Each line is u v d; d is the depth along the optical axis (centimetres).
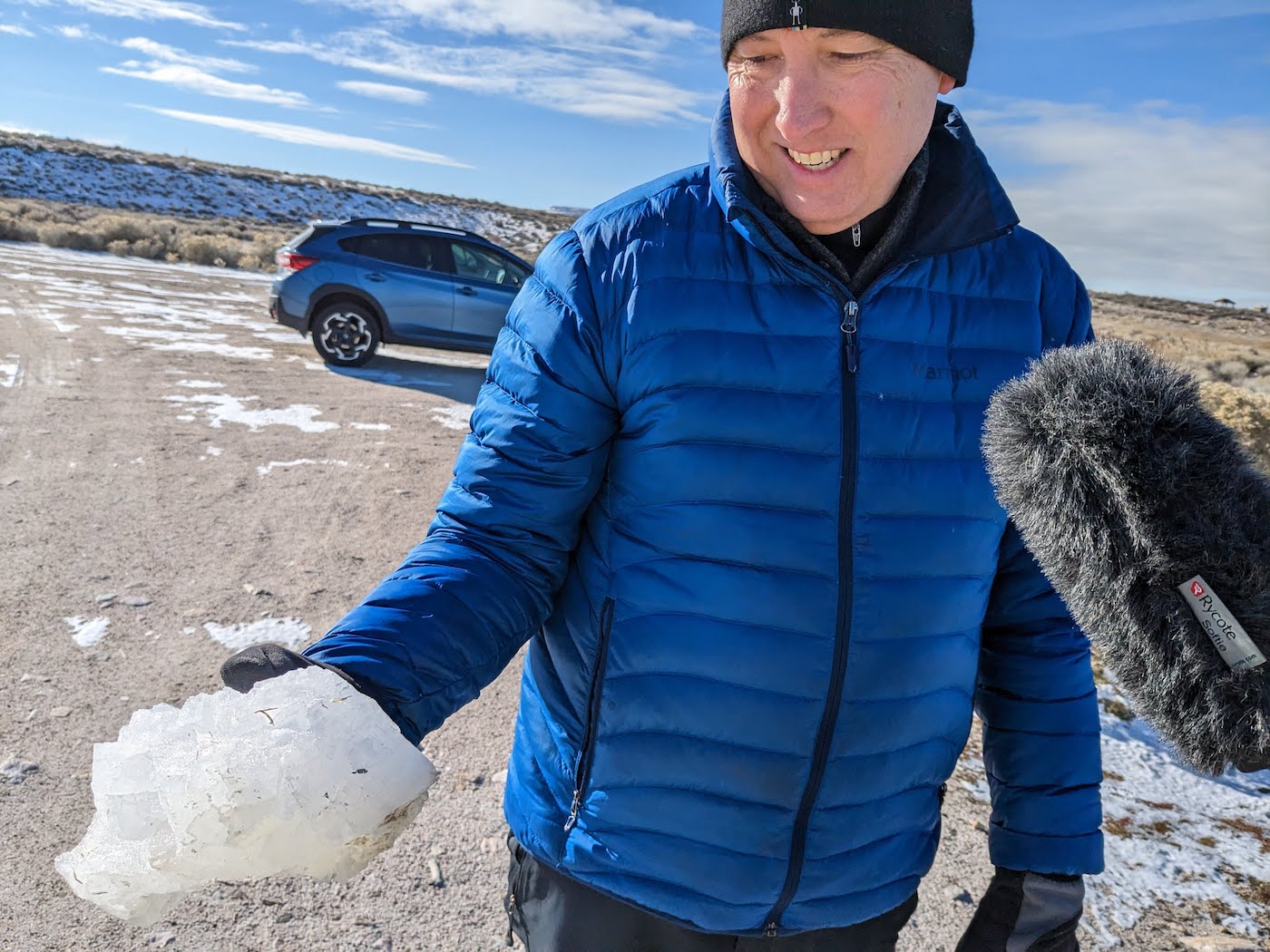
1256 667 67
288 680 82
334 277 1046
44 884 241
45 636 373
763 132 114
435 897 246
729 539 116
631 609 120
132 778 73
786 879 122
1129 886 254
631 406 119
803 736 118
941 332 123
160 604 411
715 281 119
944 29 106
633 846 122
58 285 1630
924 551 120
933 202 123
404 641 98
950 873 261
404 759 79
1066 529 76
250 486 590
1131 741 334
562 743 127
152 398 809
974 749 334
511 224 8469
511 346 123
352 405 861
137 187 6594
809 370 118
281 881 248
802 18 102
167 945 223
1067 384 79
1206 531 68
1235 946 230
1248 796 302
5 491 539
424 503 582
